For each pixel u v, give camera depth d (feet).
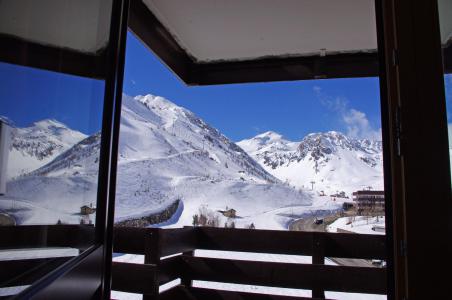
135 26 7.65
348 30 8.76
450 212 3.26
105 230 4.27
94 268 3.73
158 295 7.61
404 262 3.46
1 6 1.91
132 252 8.04
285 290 11.01
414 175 3.34
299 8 7.98
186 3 7.91
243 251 9.02
